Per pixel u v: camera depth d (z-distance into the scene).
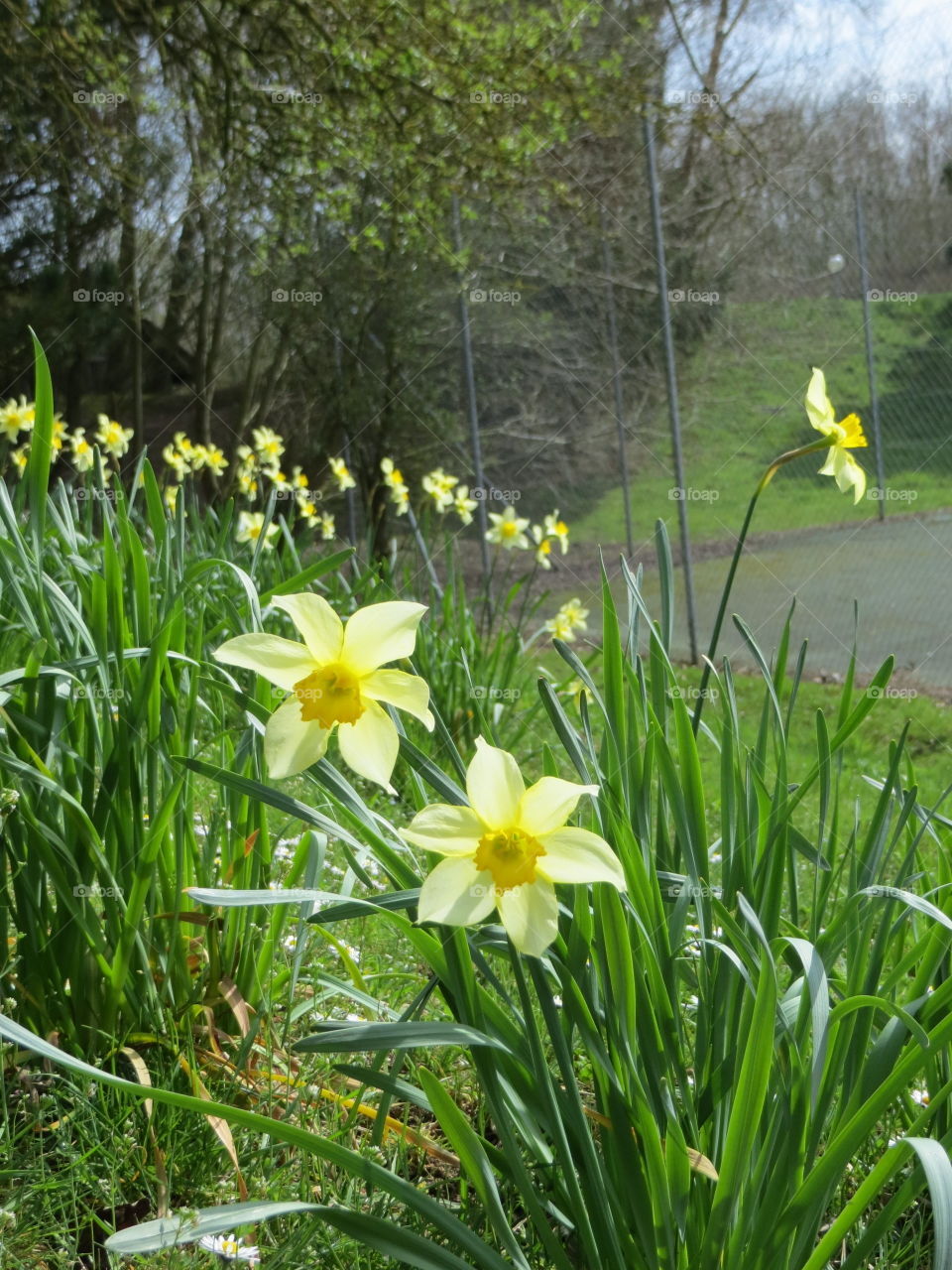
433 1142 0.83
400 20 3.90
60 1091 0.82
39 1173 0.77
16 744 0.85
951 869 0.85
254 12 3.84
